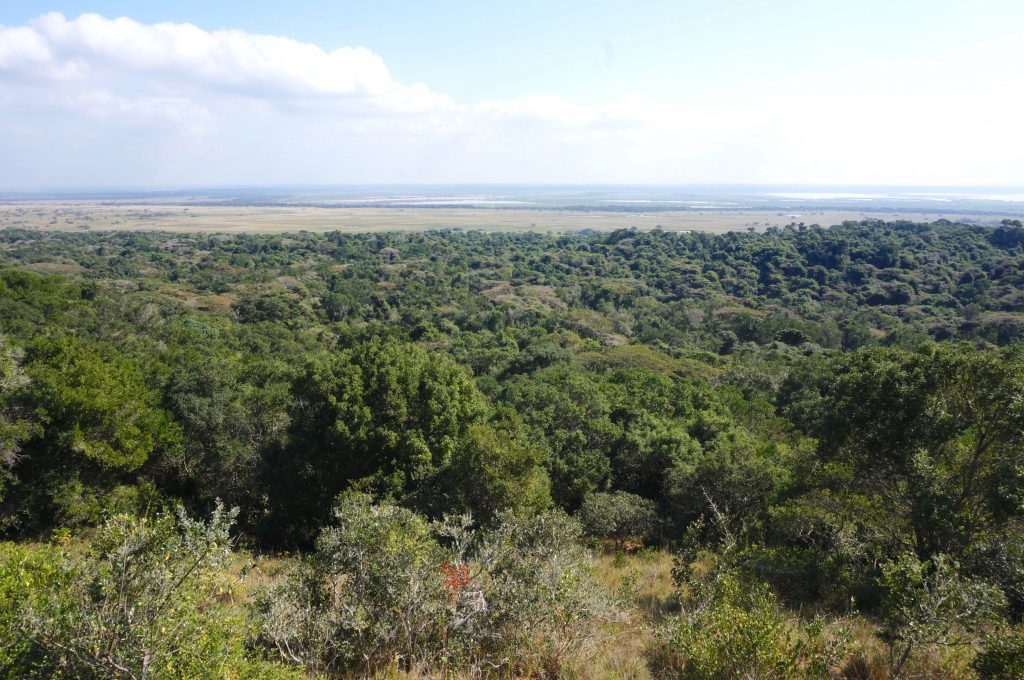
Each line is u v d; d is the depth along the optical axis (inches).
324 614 253.6
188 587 198.7
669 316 2891.2
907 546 446.3
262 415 722.8
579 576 292.5
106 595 183.3
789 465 601.9
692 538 457.1
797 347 2361.0
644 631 315.9
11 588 195.8
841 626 284.4
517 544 314.2
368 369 703.1
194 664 182.5
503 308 2805.1
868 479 497.7
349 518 279.0
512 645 255.6
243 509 686.5
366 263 4084.6
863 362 526.6
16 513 544.7
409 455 652.1
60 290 1870.1
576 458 729.6
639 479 804.0
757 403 1099.3
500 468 546.3
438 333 2404.0
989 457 441.7
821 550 470.0
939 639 257.1
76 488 559.2
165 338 1668.3
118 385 637.9
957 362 458.0
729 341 2596.0
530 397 898.7
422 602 256.2
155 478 686.5
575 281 3688.5
